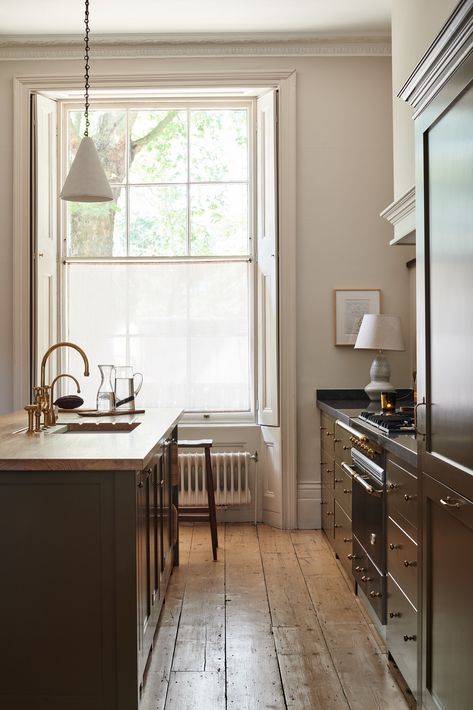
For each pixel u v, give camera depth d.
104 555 2.64
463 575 2.05
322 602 4.05
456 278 2.10
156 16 5.37
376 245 5.82
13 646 2.64
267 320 5.86
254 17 5.43
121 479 2.64
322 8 5.28
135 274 6.05
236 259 6.04
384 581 3.31
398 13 4.07
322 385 5.81
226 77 5.76
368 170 5.82
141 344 6.04
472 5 1.86
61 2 5.10
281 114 5.76
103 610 2.63
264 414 5.88
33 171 5.75
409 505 2.78
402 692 2.95
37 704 2.62
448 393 2.20
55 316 5.99
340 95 5.80
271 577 4.51
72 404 4.83
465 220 2.01
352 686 3.01
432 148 2.35
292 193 5.75
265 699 2.89
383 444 3.19
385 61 5.81
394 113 4.23
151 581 3.22
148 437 3.27
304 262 5.82
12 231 5.75
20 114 5.75
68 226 6.14
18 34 5.66
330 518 5.20
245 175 6.14
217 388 6.05
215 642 3.48
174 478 4.67
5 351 5.76
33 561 2.65
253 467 5.99
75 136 6.14
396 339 5.17
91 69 5.77
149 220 6.12
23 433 3.52
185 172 6.13
